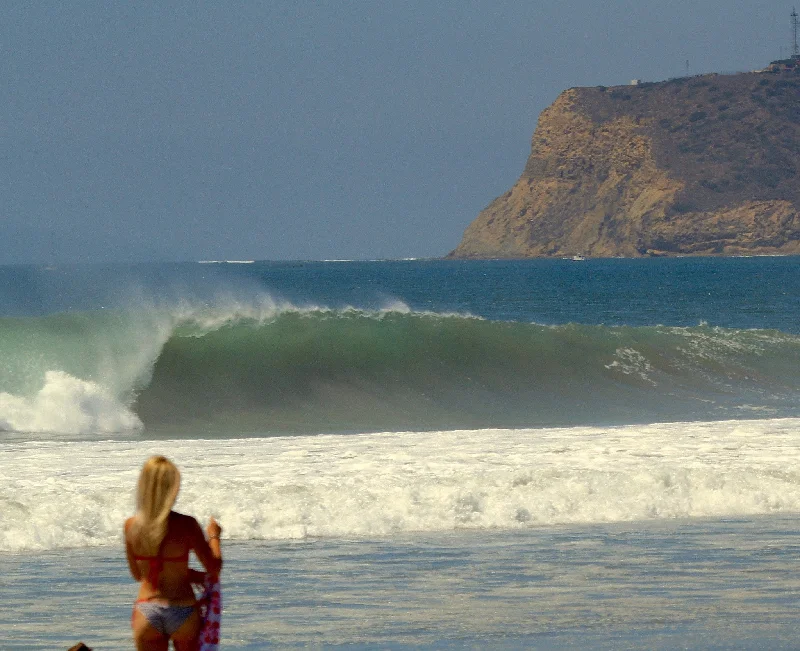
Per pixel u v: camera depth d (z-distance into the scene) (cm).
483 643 2912
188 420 8950
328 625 3109
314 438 6919
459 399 10169
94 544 4231
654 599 3384
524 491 5000
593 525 4659
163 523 2238
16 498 4559
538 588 3541
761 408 9888
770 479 5272
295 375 9994
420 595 3453
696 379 11194
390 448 6338
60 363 9181
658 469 5303
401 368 10475
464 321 11331
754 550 4138
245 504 4616
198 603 2280
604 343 11581
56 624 3133
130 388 9212
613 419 9312
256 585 3594
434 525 4591
